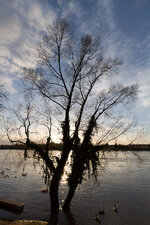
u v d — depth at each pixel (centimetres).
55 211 1488
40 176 3725
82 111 1477
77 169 1500
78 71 1444
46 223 1374
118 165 6216
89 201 2088
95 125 1490
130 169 5134
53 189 1479
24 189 2606
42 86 1433
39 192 2445
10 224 1291
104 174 4078
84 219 1539
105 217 1606
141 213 1720
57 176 1452
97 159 1538
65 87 1452
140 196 2330
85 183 3094
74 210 1752
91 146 1497
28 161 6338
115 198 2227
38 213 1642
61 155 1459
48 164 1439
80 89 1483
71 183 1556
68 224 1402
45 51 1447
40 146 1508
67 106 1475
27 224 1322
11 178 3475
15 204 1750
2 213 1623
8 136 1396
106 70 1462
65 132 1466
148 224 1474
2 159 6638
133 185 2981
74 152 1517
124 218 1598
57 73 1435
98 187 2823
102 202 2062
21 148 1505
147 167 5634
